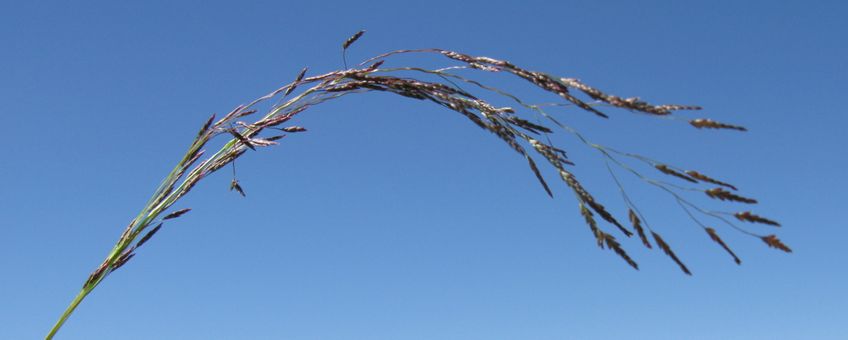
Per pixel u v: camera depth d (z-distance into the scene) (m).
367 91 2.84
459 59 2.58
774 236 2.01
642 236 2.22
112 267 2.85
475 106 2.62
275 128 2.91
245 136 2.92
